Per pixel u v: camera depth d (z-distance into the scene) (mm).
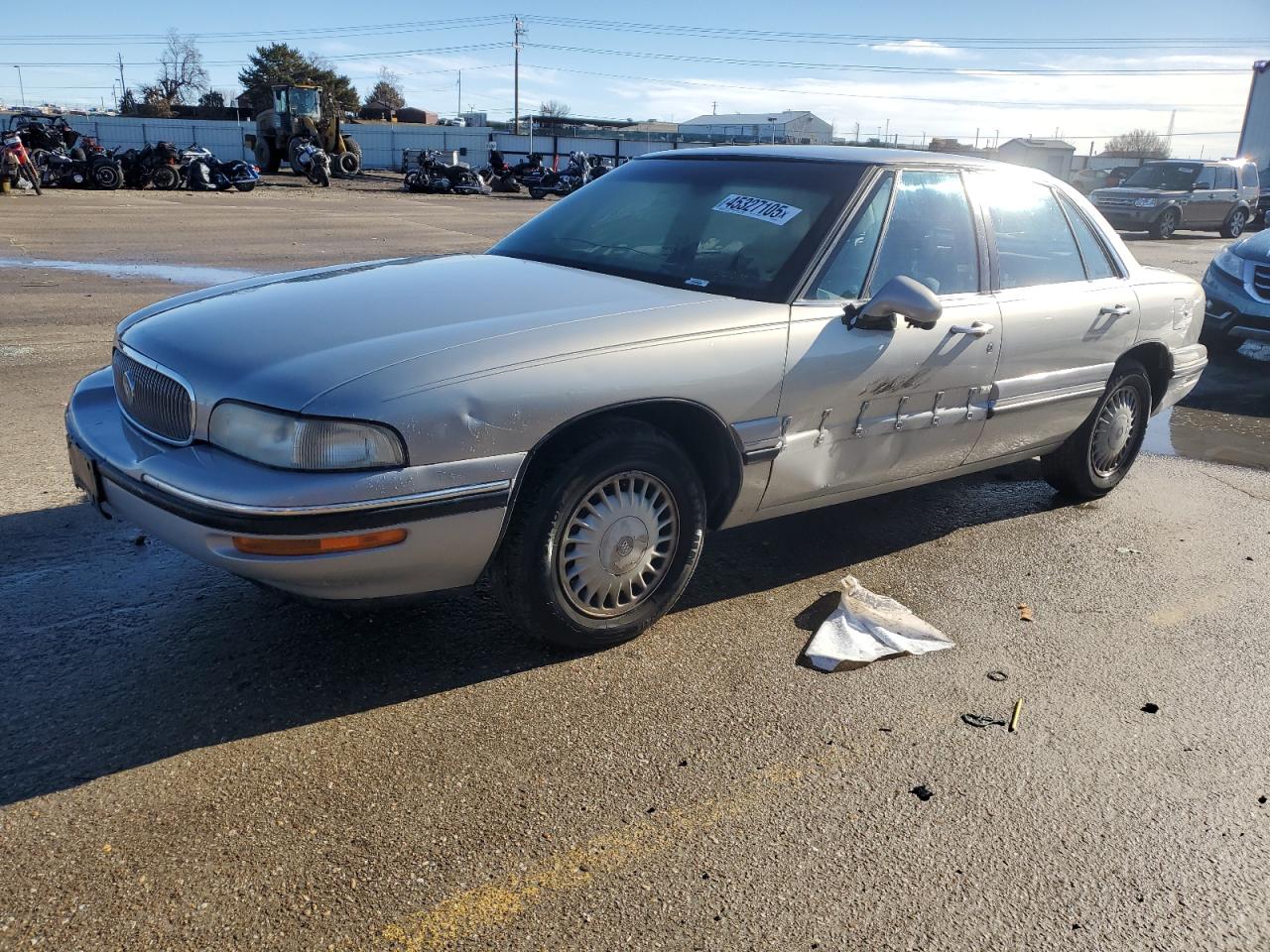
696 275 3818
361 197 30125
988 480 5750
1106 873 2590
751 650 3607
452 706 3131
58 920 2221
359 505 2742
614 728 3072
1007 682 3494
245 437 2814
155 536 3039
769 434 3566
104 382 3721
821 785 2863
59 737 2852
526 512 3125
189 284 11203
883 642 3699
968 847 2650
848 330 3717
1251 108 28547
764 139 70562
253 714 3023
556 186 37062
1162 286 5309
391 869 2436
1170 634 3936
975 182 4422
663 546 3531
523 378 2973
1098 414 5133
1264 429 7383
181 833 2508
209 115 72625
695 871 2502
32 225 17031
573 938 2268
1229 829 2785
